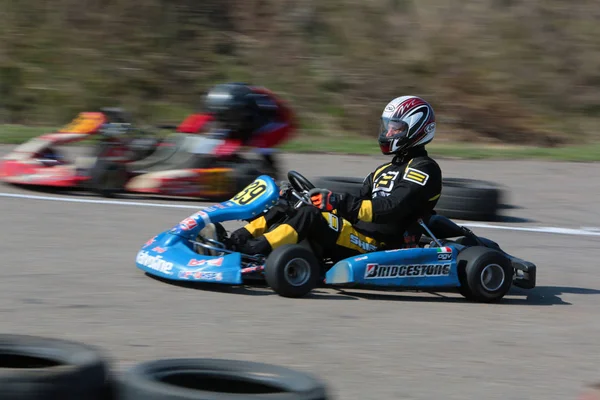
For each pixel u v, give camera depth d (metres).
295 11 47.19
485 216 20.53
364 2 48.47
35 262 13.62
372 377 8.86
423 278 12.49
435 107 43.38
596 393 8.47
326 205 12.33
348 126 41.22
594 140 43.03
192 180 20.64
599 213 22.70
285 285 11.86
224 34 45.66
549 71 47.00
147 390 6.24
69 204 19.44
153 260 12.54
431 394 8.44
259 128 21.28
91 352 6.73
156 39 44.25
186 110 40.91
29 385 6.00
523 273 13.72
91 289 11.98
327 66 44.75
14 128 35.12
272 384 6.62
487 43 47.84
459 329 11.08
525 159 33.62
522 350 10.25
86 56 42.81
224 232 12.62
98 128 20.73
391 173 13.04
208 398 6.14
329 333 10.43
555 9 50.69
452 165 30.94
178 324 10.41
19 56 42.31
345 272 12.09
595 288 14.39
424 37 47.59
